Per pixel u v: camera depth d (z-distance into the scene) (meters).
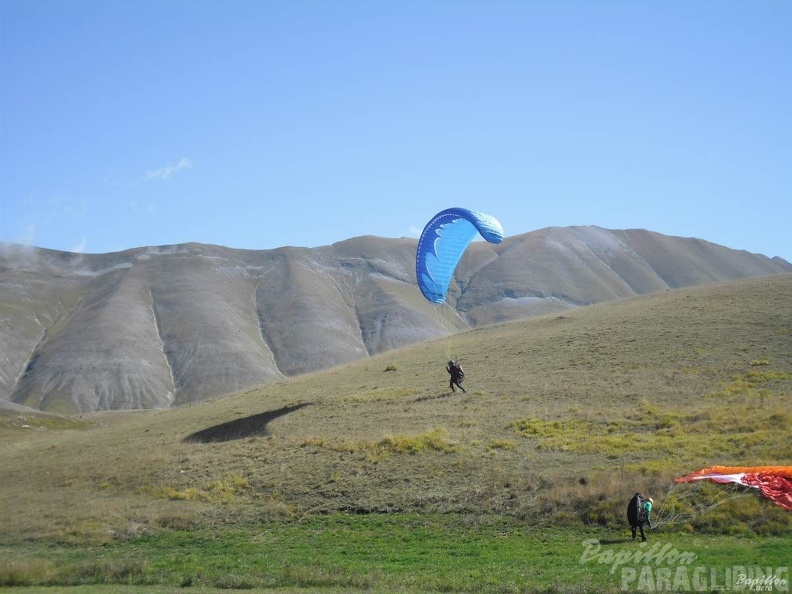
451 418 39.03
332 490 31.84
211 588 22.09
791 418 32.59
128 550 27.92
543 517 26.83
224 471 35.72
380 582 21.42
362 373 55.38
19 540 30.11
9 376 165.00
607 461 30.52
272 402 49.44
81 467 39.97
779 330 47.47
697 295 63.06
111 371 164.12
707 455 29.64
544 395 41.53
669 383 41.12
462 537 26.12
